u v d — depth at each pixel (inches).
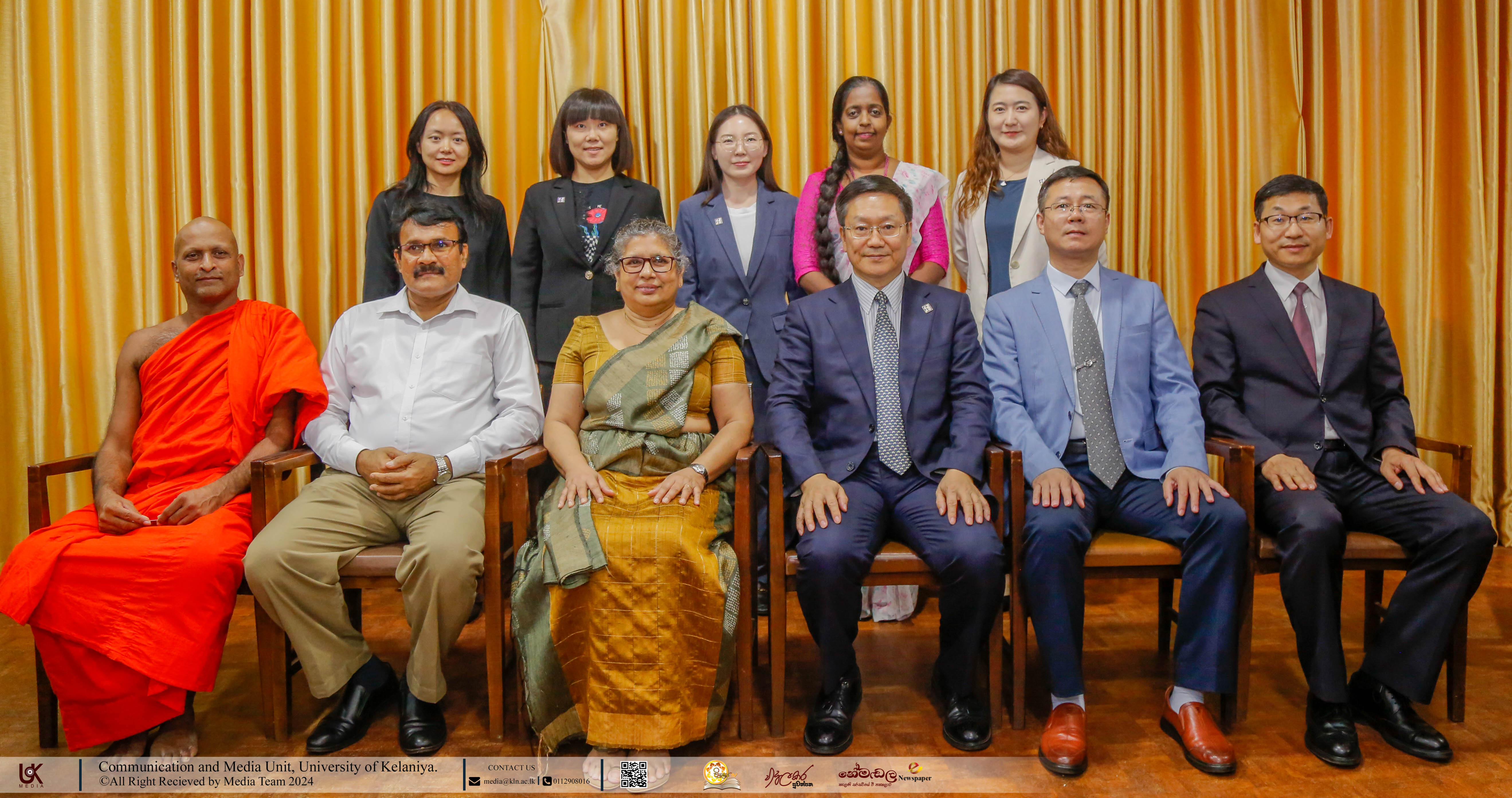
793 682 86.4
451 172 102.1
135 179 119.0
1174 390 81.4
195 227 83.8
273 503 75.3
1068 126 124.6
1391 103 127.1
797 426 78.7
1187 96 127.7
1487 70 127.1
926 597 115.0
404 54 121.0
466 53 122.0
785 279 102.0
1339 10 127.0
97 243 118.9
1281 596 109.3
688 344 78.4
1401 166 126.7
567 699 71.3
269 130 118.5
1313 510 72.2
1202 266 127.5
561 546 68.8
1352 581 114.7
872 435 79.3
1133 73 125.2
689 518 70.9
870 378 80.5
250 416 82.4
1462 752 70.7
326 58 118.5
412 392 83.0
